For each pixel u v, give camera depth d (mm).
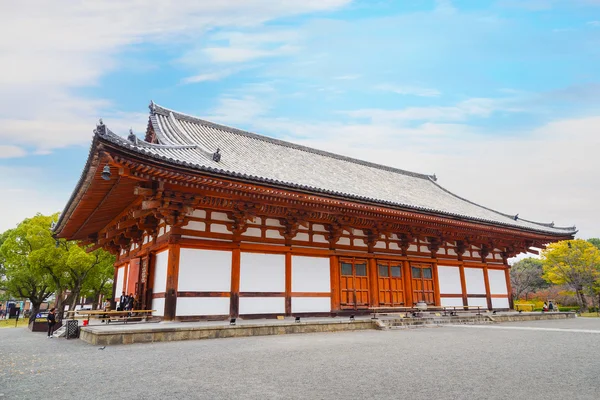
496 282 23781
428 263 20328
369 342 10180
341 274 17047
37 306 41906
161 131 17656
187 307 13031
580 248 39875
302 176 18219
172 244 13164
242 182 12508
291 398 4844
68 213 16141
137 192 11703
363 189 20578
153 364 7070
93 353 8453
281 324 12125
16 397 4992
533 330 13875
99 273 39062
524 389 5348
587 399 4855
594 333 12812
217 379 5863
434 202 24516
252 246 14773
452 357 7934
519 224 23969
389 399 4820
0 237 43688
